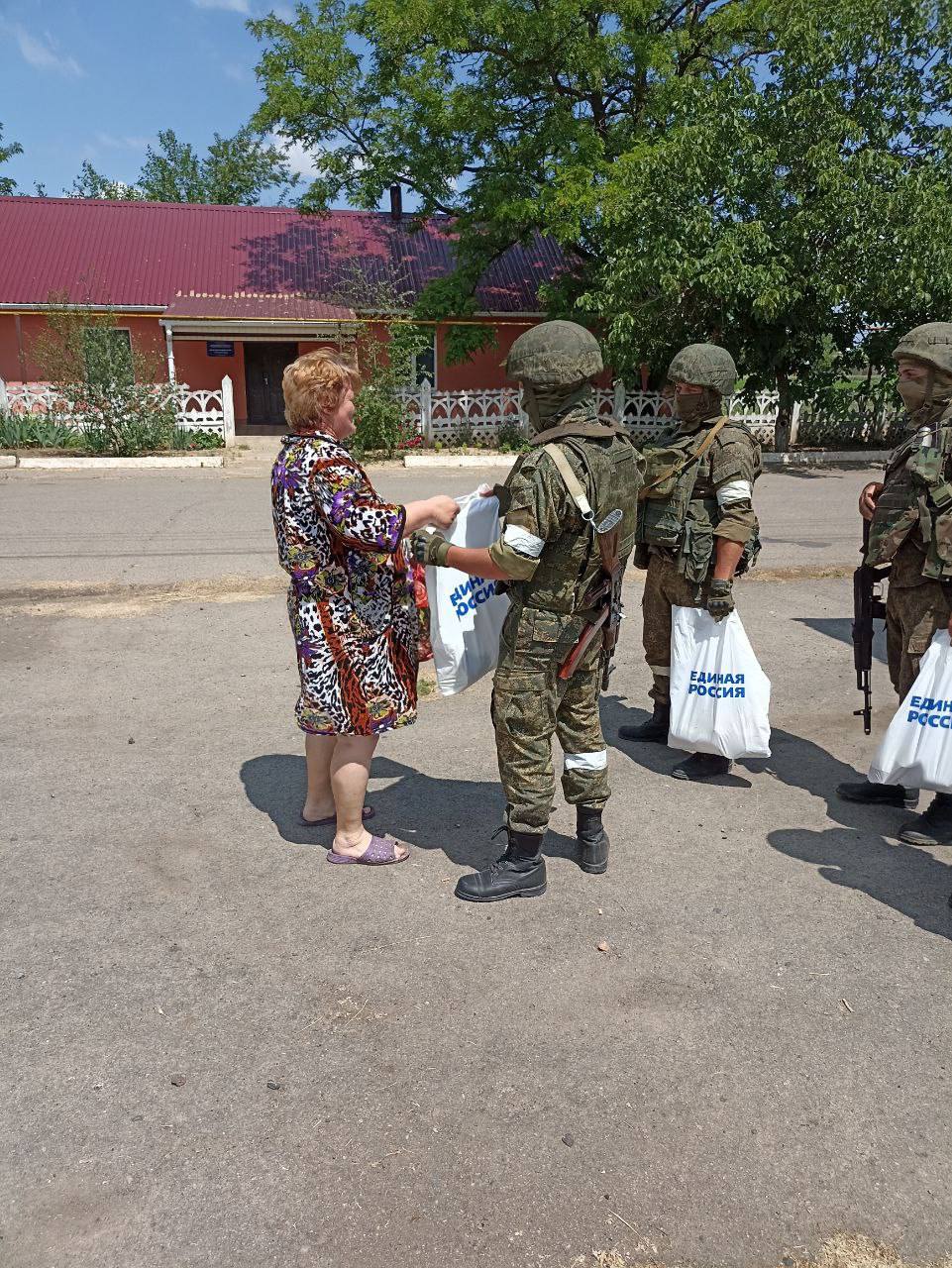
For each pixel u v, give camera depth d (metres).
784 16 15.94
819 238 15.88
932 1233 1.93
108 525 10.40
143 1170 2.06
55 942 2.87
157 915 3.02
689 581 3.85
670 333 17.42
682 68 19.61
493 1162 2.09
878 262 15.12
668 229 15.65
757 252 15.57
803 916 3.06
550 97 18.69
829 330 17.36
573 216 17.03
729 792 4.01
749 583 7.80
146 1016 2.54
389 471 16.73
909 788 3.64
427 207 20.88
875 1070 2.38
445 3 17.02
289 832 3.58
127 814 3.70
